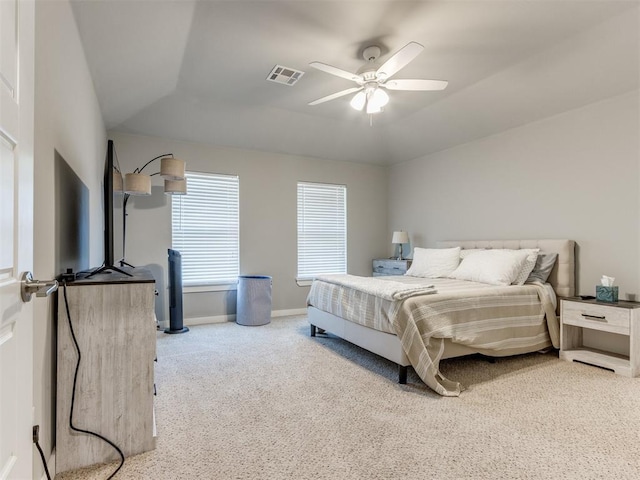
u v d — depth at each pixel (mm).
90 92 2787
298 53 3018
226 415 2223
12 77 845
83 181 2461
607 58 2930
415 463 1729
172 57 2982
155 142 4453
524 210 4051
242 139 4773
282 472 1666
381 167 6129
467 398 2459
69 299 1704
